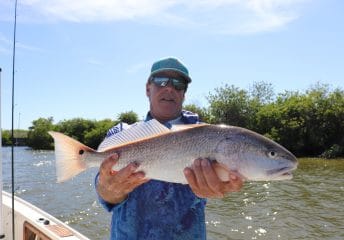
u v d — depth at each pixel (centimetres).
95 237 408
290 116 1448
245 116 1645
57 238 158
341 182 700
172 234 101
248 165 92
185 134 94
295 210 494
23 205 204
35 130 2227
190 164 92
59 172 97
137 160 96
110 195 96
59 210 526
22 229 187
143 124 98
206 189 90
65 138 98
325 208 500
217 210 505
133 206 101
